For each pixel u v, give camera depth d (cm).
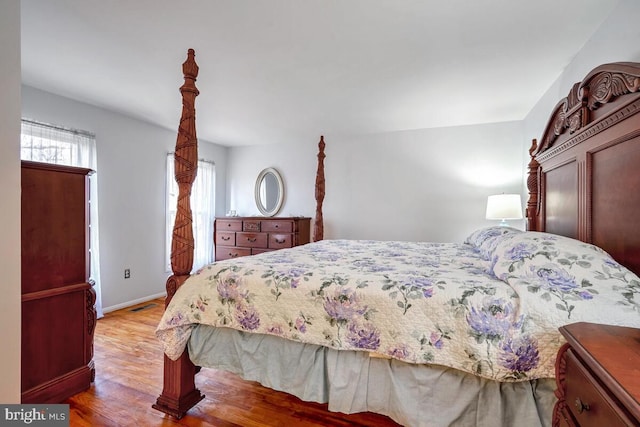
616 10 160
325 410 169
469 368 111
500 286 120
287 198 480
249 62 222
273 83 259
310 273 150
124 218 350
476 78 247
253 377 148
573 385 79
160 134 394
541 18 169
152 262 384
